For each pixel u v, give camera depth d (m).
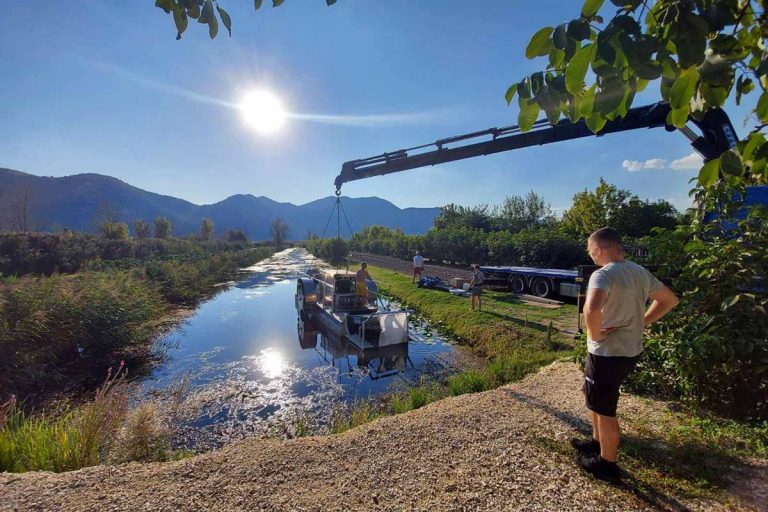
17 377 6.77
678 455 3.10
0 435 3.74
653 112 6.76
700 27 1.00
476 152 8.61
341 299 11.36
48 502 2.74
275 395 7.04
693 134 6.68
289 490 2.86
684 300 3.97
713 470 2.88
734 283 3.60
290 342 10.66
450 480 2.89
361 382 7.69
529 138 7.98
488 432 3.62
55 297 8.39
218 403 6.68
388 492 2.79
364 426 4.09
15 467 3.57
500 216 36.78
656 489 2.71
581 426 3.71
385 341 9.92
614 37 1.04
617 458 3.11
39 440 3.83
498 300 13.66
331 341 10.69
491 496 2.69
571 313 11.36
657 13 1.15
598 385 2.78
